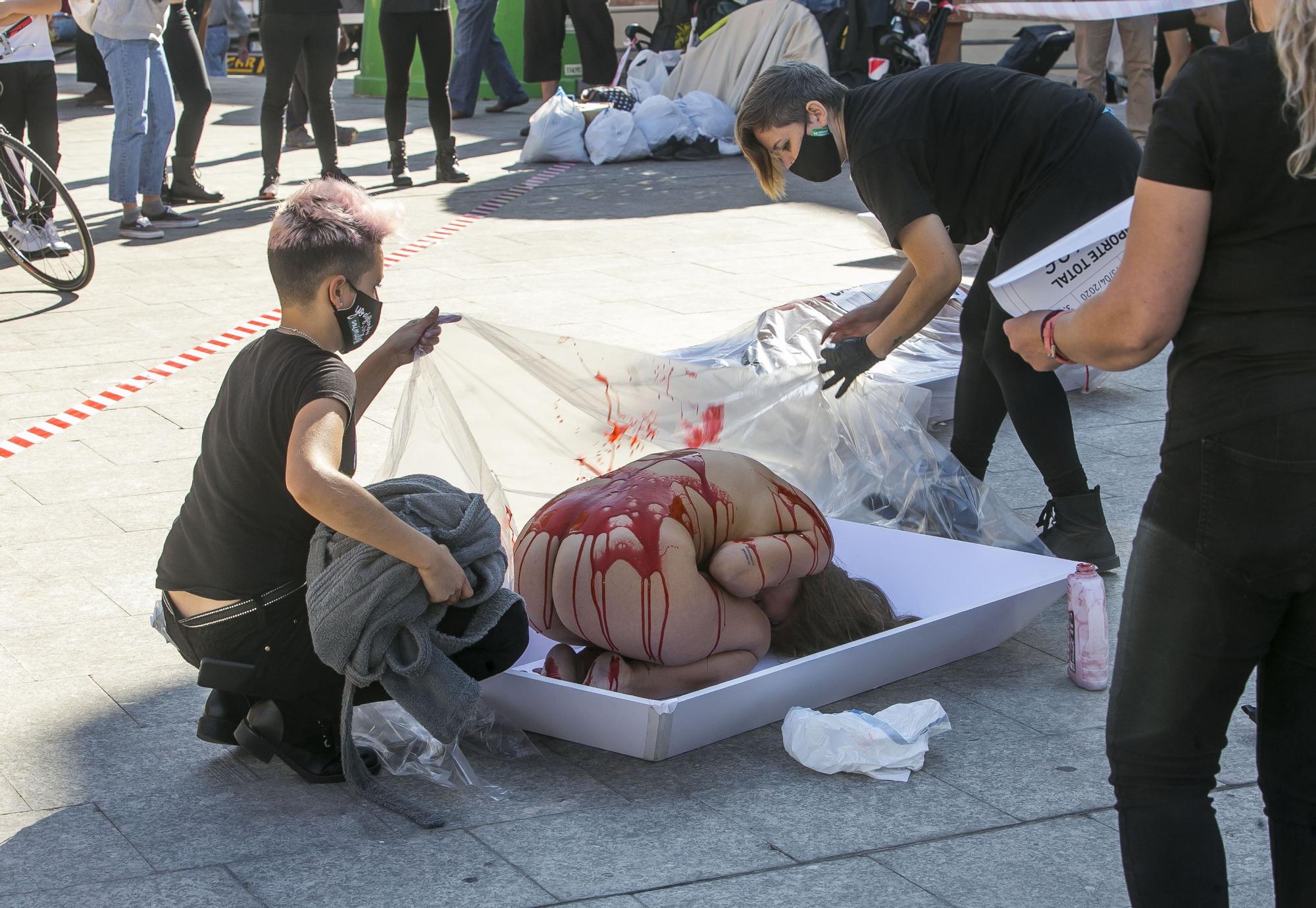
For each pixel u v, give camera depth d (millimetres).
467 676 2535
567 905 2232
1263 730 1902
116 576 3625
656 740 2666
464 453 3283
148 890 2279
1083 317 1841
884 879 2305
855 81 11422
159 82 8188
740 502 2986
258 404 2463
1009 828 2477
